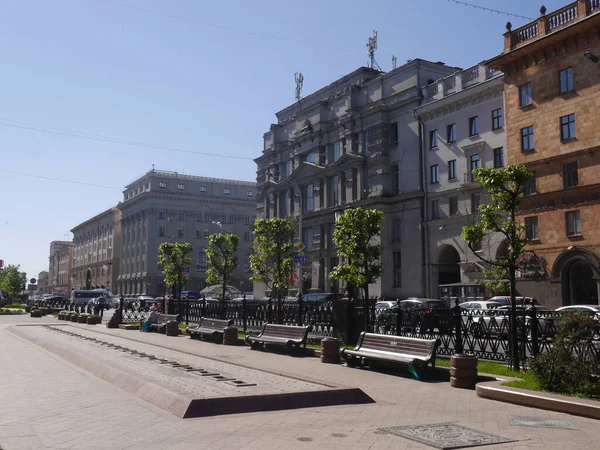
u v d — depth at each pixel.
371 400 9.78
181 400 8.65
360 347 14.37
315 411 8.86
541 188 35.28
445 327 15.14
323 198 58.72
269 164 68.81
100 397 9.89
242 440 7.02
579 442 7.03
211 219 96.38
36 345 20.72
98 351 16.27
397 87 50.28
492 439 7.15
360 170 53.00
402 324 16.70
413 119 48.19
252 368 12.69
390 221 49.91
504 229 13.70
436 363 13.62
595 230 32.16
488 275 14.17
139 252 95.56
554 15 34.69
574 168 33.72
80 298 82.75
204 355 15.48
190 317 29.67
